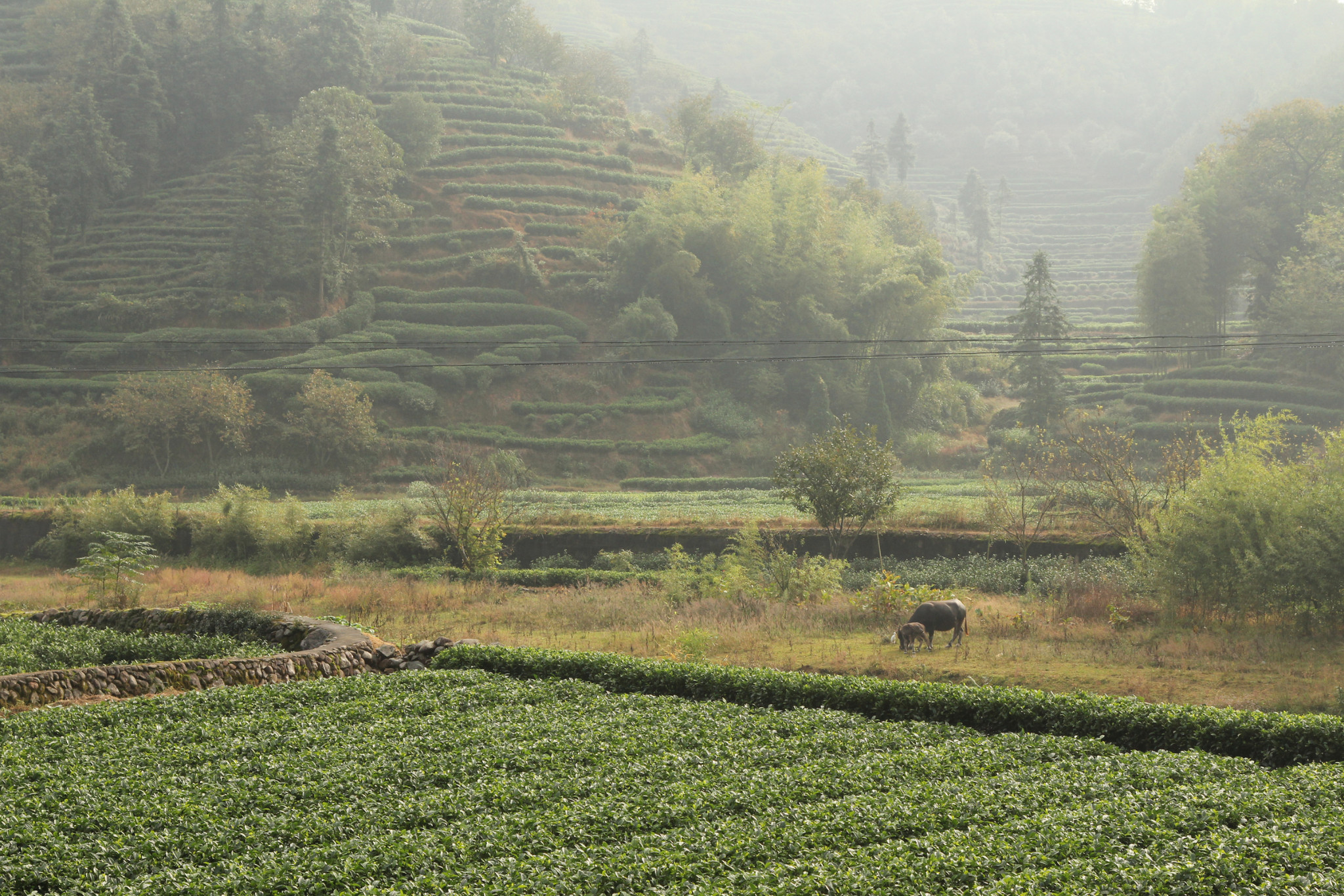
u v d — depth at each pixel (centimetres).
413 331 8625
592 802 891
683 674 1462
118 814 847
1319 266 7962
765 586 2850
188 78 11262
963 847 748
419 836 805
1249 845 743
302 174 9006
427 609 2794
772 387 8412
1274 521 2080
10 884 715
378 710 1288
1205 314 8681
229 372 7756
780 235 9269
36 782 943
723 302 9225
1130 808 841
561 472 7444
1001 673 1742
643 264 9250
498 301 9175
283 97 11450
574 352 8731
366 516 4191
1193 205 9381
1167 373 8569
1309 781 923
